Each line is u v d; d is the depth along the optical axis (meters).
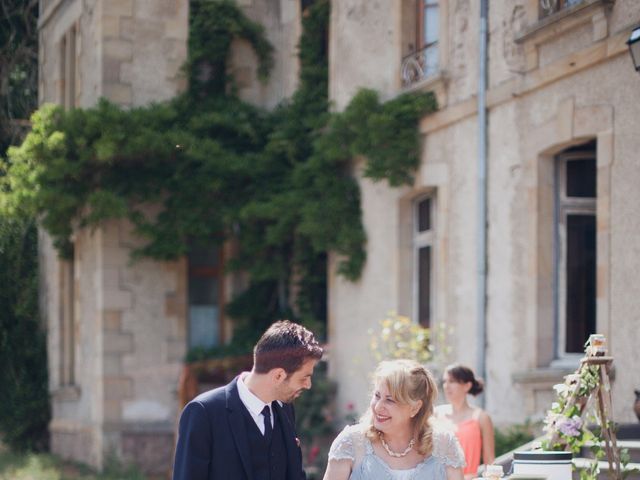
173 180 17.23
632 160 10.70
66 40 20.47
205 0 18.16
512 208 12.55
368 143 14.88
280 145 17.06
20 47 24.00
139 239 17.70
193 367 17.34
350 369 16.09
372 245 15.71
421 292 15.03
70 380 20.36
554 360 12.13
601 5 10.91
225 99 18.06
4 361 21.12
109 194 16.67
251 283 18.14
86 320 18.36
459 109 13.58
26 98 24.59
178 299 17.91
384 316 15.32
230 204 17.39
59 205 16.80
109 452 17.39
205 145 17.06
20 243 21.62
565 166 12.29
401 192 14.98
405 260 15.11
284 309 18.02
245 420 5.76
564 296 12.19
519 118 12.45
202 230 17.30
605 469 8.41
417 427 6.04
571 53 11.48
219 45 18.12
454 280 13.70
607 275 10.93
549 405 11.78
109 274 17.55
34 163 16.88
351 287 16.20
